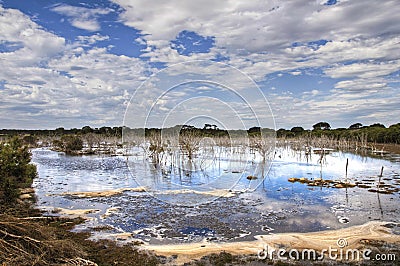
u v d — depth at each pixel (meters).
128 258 7.87
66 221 11.14
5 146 12.49
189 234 9.73
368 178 20.44
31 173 13.92
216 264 7.55
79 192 16.31
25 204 13.41
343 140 46.78
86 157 36.19
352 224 10.52
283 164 28.00
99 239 9.27
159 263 7.61
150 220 11.27
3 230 7.36
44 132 65.50
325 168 25.45
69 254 7.43
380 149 41.59
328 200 14.23
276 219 11.23
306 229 10.05
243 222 10.91
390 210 12.36
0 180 11.70
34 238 7.45
